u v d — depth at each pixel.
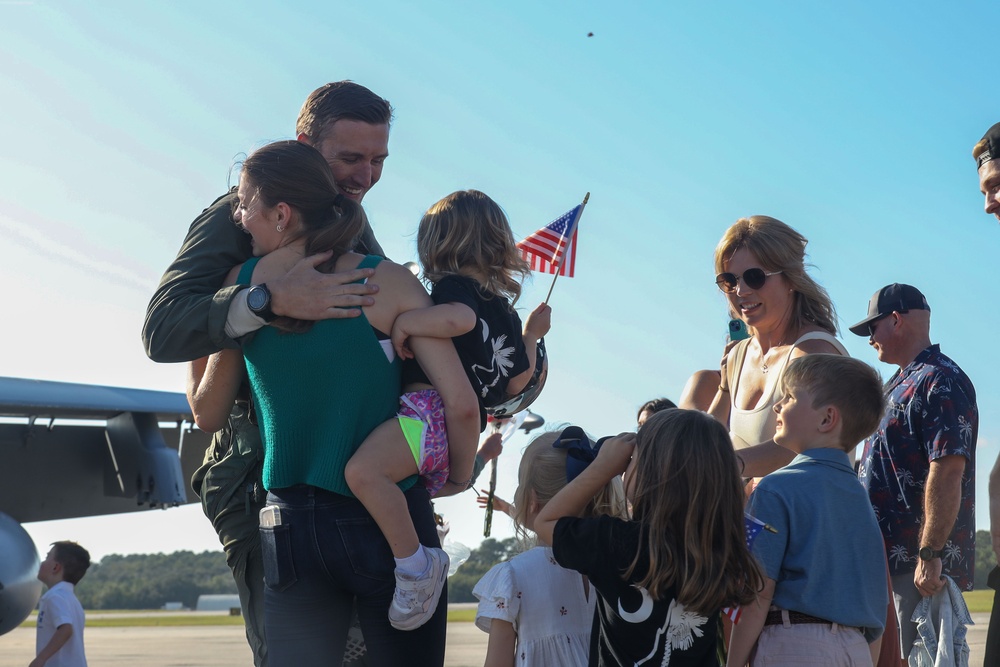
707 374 4.69
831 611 2.88
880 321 4.82
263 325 2.49
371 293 2.52
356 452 2.47
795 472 3.03
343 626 2.58
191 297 2.61
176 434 10.77
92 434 10.15
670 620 2.68
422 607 2.45
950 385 4.21
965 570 4.28
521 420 3.83
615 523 2.76
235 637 33.22
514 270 2.87
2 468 9.51
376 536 2.48
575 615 3.25
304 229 2.63
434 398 2.58
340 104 3.11
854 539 2.97
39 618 7.48
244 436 2.91
